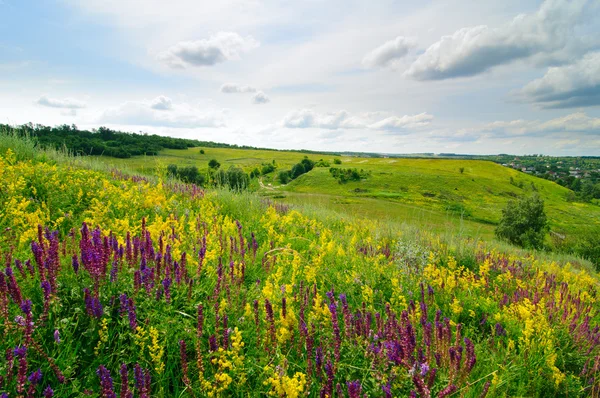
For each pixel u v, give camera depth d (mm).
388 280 5336
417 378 2650
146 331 2832
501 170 179000
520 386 3344
